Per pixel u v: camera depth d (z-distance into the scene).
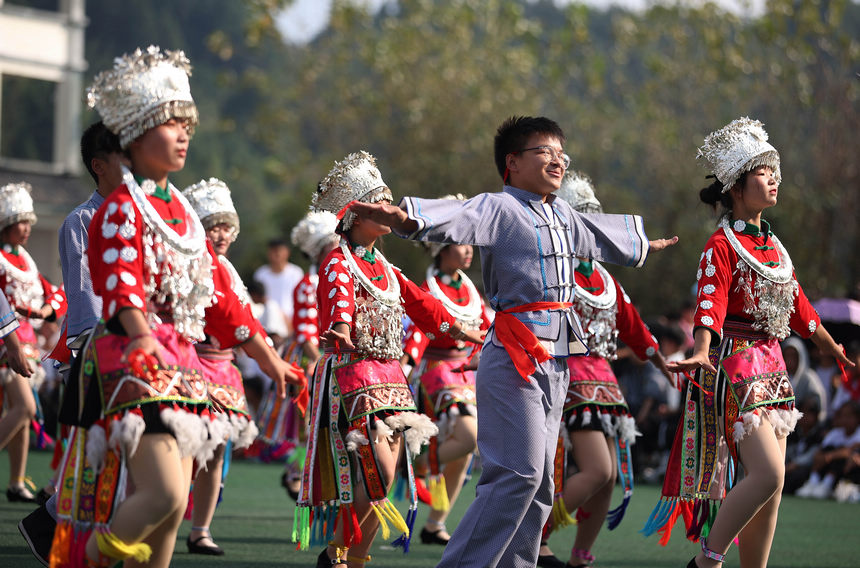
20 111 45.84
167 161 8.38
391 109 53.00
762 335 10.69
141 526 7.88
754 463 10.16
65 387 8.43
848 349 23.75
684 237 45.41
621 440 13.28
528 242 9.45
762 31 44.03
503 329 9.33
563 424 12.76
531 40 53.94
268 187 96.88
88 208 10.52
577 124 52.41
